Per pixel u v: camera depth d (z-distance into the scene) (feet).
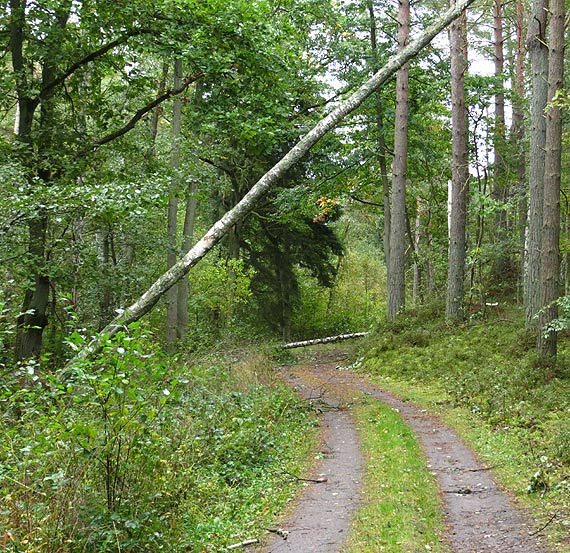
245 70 46.65
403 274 76.69
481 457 31.30
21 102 48.96
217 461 28.53
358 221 159.53
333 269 109.81
